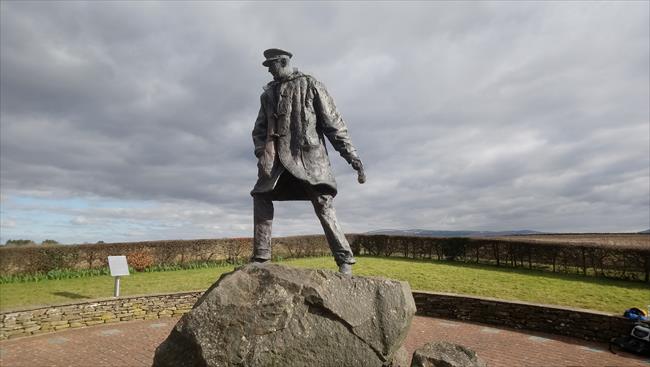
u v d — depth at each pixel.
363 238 24.64
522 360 7.81
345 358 4.02
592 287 13.54
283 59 5.49
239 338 3.91
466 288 13.62
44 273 16.67
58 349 8.57
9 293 13.29
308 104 5.30
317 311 4.07
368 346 4.09
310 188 5.16
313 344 3.99
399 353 4.60
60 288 14.18
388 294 4.25
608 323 9.19
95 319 10.82
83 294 13.16
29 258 16.64
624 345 8.46
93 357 8.02
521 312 10.46
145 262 18.44
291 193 5.57
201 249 20.83
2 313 9.41
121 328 10.45
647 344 8.17
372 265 18.86
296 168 5.09
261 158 5.29
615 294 12.44
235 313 3.98
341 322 4.07
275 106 5.38
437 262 20.08
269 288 4.09
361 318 4.11
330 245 5.17
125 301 11.33
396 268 17.86
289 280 4.13
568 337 9.62
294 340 3.96
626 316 9.04
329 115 5.32
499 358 7.93
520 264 18.48
